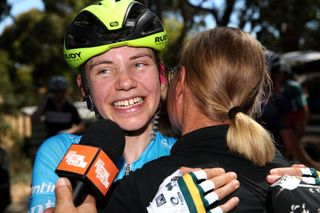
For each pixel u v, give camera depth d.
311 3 7.50
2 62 12.52
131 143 1.91
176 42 7.48
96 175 1.27
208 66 1.47
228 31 1.53
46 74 14.19
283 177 1.36
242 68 1.46
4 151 5.39
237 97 1.47
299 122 5.03
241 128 1.39
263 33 6.11
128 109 1.81
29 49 13.75
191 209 1.27
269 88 1.80
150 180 1.36
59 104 5.71
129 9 1.79
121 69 1.78
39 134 7.41
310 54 9.44
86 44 1.77
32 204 1.67
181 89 1.56
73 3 12.76
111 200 1.37
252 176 1.38
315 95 8.20
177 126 1.64
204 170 1.33
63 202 1.24
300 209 1.29
